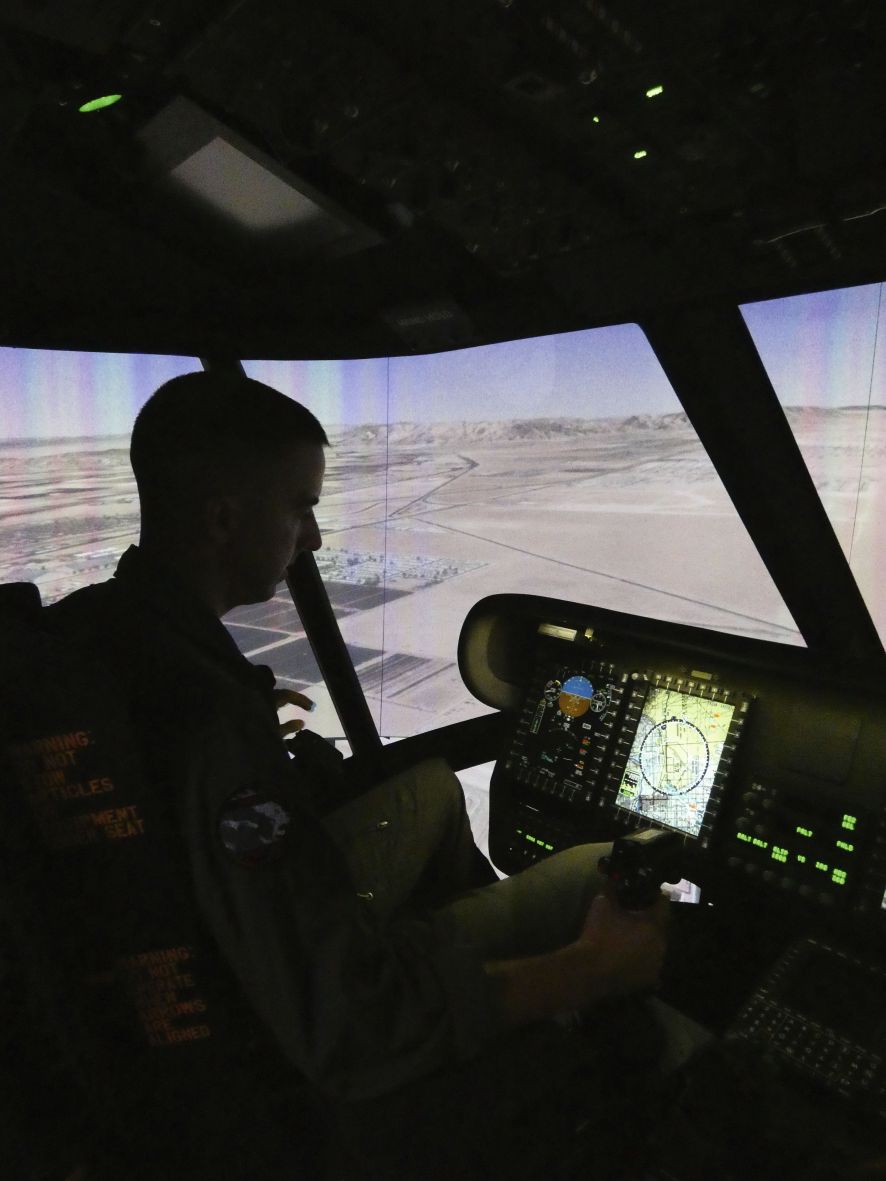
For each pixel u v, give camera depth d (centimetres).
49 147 140
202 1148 87
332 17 99
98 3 98
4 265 188
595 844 146
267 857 82
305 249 184
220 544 100
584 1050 111
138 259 190
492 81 110
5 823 81
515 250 175
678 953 150
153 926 84
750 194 137
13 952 81
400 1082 84
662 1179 102
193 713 85
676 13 92
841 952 129
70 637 87
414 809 161
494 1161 100
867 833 137
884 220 137
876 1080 112
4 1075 81
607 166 133
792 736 150
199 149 138
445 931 120
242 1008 88
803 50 98
